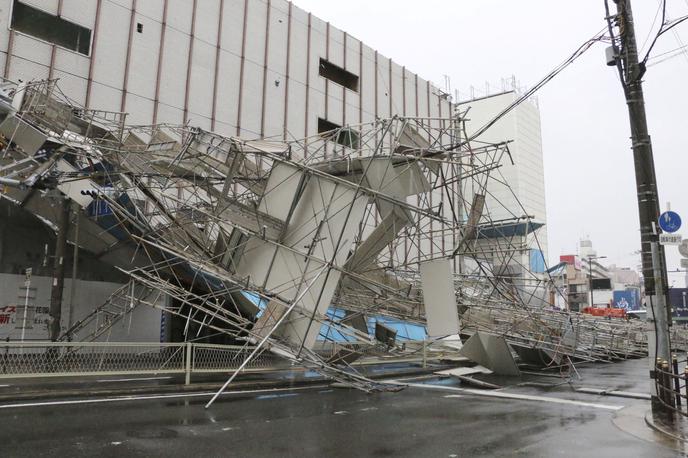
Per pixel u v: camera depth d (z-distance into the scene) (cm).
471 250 1630
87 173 1373
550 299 3547
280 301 1262
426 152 1328
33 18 1912
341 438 746
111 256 1680
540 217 6856
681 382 1695
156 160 1423
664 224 1005
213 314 1369
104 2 2092
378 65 3278
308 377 1468
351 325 1647
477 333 1650
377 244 1411
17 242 1656
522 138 6644
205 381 1271
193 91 2316
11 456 599
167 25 2270
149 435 728
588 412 1016
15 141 1262
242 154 1332
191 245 1521
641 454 674
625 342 2941
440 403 1107
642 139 1043
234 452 649
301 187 1286
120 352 1267
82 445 659
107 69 2059
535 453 675
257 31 2619
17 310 1617
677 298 5703
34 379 1155
